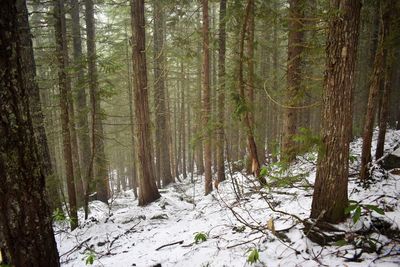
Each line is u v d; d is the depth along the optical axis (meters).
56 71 9.20
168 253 5.44
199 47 15.46
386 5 5.82
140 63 10.55
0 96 2.62
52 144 15.27
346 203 4.29
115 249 6.86
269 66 15.05
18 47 2.78
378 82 5.91
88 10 14.07
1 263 2.78
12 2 2.68
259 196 7.55
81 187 12.59
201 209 9.03
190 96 22.05
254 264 3.98
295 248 4.14
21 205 2.83
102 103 23.41
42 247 3.03
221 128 9.92
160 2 11.55
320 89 6.96
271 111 18.36
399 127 14.84
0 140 2.66
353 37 3.99
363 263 3.56
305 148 4.53
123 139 23.06
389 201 4.82
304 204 5.87
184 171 25.62
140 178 11.04
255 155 6.47
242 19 6.41
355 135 14.16
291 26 7.93
